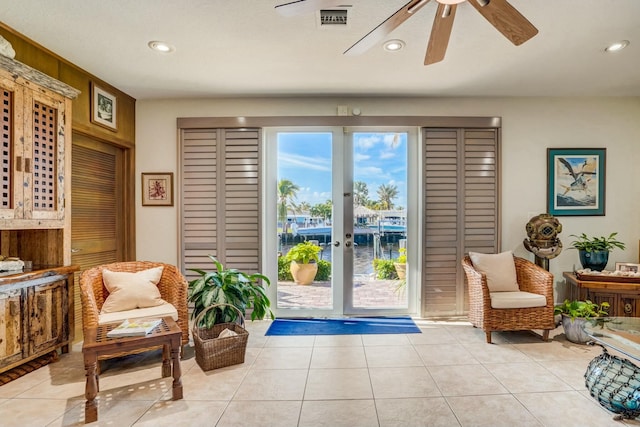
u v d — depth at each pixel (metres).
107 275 2.66
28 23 2.23
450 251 3.65
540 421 1.82
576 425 1.78
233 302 2.75
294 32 2.36
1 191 2.15
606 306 2.96
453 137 3.64
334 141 3.70
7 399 2.04
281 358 2.64
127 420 1.84
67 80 2.80
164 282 2.89
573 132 3.68
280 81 3.22
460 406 1.96
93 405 1.82
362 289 3.75
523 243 3.65
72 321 2.71
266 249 3.72
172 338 2.04
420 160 3.66
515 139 3.68
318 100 3.66
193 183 3.65
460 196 3.64
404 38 2.44
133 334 1.96
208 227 3.65
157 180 3.67
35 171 2.37
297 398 2.06
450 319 3.59
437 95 3.61
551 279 2.92
